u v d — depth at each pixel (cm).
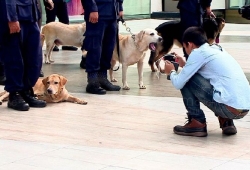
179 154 476
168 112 634
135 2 1956
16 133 544
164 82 833
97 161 455
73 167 440
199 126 532
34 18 647
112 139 523
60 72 913
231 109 504
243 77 511
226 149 492
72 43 963
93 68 735
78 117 610
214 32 896
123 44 763
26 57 652
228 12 2069
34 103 658
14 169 436
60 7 1129
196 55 509
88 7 714
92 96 725
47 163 451
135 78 865
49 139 522
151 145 503
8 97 672
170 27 905
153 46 750
